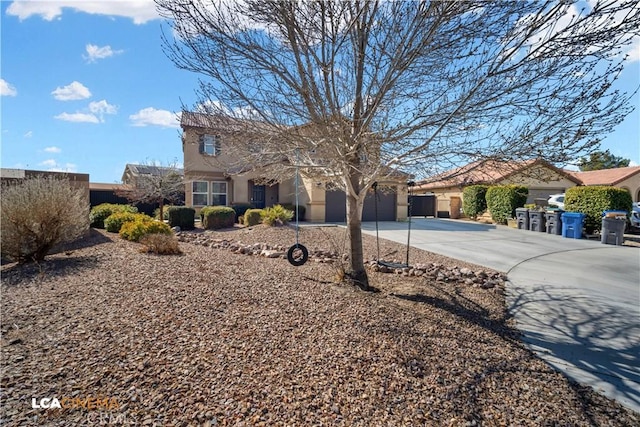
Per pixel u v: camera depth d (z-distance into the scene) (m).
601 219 11.61
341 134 3.92
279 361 2.85
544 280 6.22
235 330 3.35
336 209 16.33
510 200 15.79
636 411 2.58
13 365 2.56
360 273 5.20
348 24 3.89
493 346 3.54
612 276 6.54
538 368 3.16
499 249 9.35
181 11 3.44
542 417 2.46
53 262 5.99
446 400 2.54
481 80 3.25
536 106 3.27
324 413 2.28
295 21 3.54
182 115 4.24
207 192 16.97
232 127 4.11
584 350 3.56
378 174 4.65
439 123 3.67
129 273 5.11
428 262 7.41
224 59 3.58
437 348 3.34
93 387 2.36
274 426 2.12
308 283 5.11
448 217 21.75
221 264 6.05
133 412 2.14
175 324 3.38
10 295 4.19
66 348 2.85
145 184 16.80
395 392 2.58
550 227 12.88
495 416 2.43
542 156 3.42
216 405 2.26
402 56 3.49
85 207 7.40
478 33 3.28
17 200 6.09
